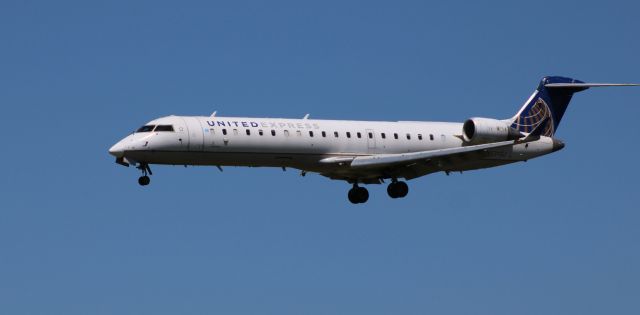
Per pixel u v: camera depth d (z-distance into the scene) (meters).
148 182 164.50
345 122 177.50
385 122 182.50
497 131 182.88
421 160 172.38
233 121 167.00
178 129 162.38
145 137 161.62
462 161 172.38
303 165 172.12
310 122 173.50
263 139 166.88
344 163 173.50
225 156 165.25
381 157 172.25
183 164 164.75
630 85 184.38
